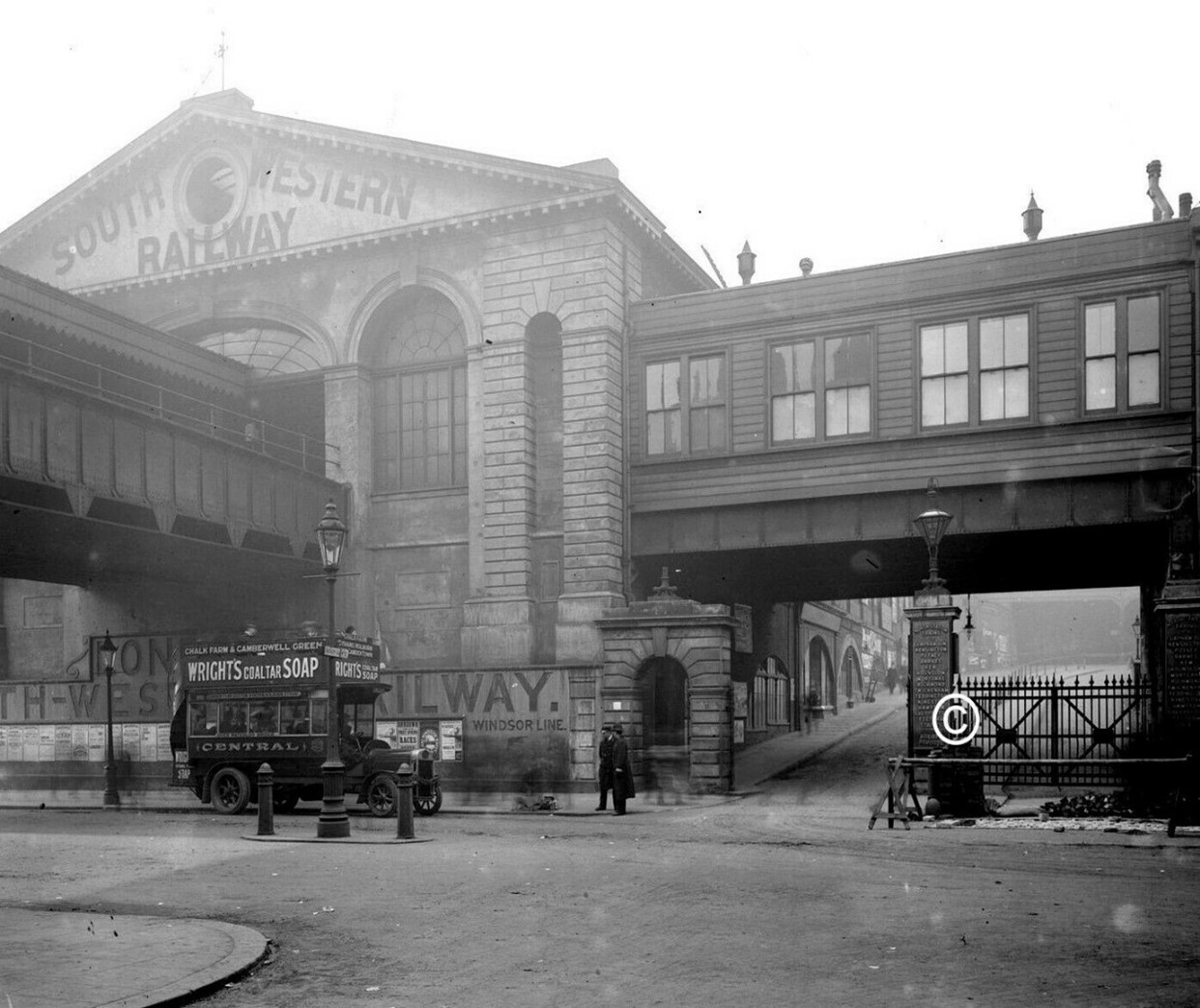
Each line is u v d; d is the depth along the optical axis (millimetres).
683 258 41250
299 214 41562
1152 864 16625
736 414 35469
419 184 39969
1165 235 31047
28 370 31578
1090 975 9469
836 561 38094
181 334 43688
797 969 9719
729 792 32281
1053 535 33000
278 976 9609
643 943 10820
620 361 37219
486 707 34750
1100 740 25469
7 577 38094
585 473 36344
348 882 14844
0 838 21172
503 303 38344
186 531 33594
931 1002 8609
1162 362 30781
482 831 22812
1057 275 32000
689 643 33062
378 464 41000
